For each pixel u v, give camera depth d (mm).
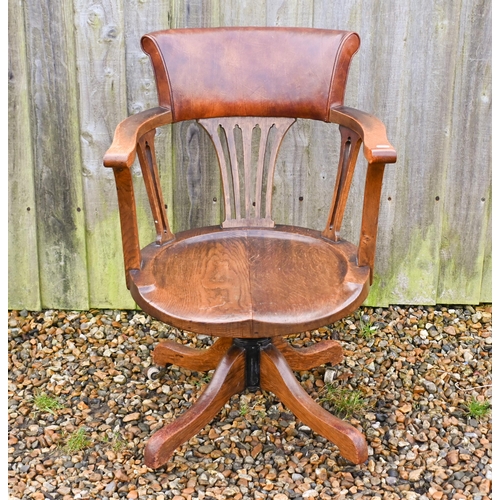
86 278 2287
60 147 2154
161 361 2012
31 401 1914
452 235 2291
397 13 2057
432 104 2145
